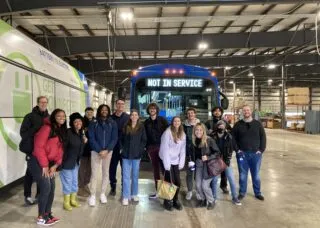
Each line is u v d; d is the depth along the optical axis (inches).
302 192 269.4
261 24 589.9
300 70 1058.7
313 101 1504.7
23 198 242.8
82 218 199.3
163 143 219.1
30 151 191.8
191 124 238.4
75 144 214.2
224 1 401.4
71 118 217.3
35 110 203.6
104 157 228.8
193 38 637.9
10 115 222.7
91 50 633.0
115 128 232.5
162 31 621.3
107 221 194.4
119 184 291.3
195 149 225.8
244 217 205.0
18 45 239.9
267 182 306.5
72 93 401.4
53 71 321.1
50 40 627.2
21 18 487.8
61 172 214.2
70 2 399.2
